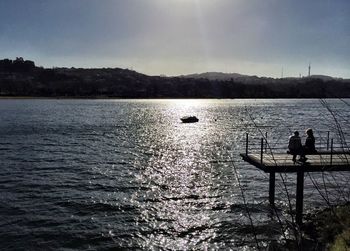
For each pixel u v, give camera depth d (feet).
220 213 81.15
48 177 114.83
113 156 156.25
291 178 109.91
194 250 63.67
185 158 151.02
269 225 73.26
